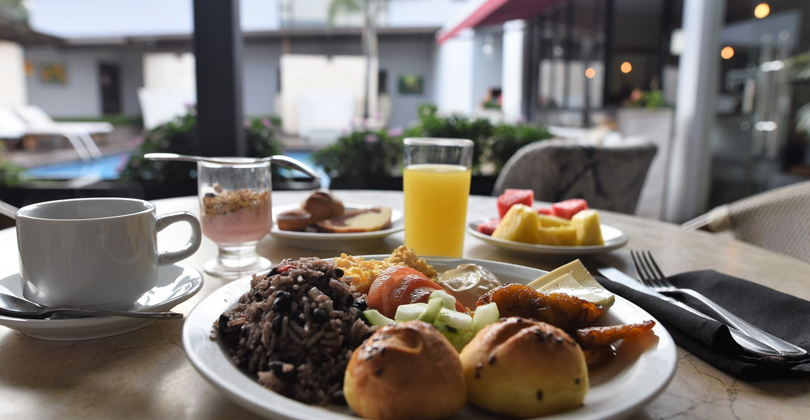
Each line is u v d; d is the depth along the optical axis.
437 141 0.57
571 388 0.25
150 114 6.77
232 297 0.36
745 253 0.61
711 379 0.32
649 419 0.28
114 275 0.36
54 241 0.35
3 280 0.41
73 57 8.30
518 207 0.60
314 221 0.64
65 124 6.74
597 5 4.22
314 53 8.39
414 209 0.57
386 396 0.23
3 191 1.93
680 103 2.88
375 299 0.35
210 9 1.61
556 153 1.33
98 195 1.91
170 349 0.35
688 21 2.81
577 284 0.39
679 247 0.64
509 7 3.86
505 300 0.32
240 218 0.50
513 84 5.95
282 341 0.28
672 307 0.38
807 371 0.32
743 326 0.37
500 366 0.25
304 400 0.27
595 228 0.58
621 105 4.05
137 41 7.89
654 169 2.84
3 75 6.19
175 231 0.66
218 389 0.24
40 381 0.31
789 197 0.74
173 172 1.94
